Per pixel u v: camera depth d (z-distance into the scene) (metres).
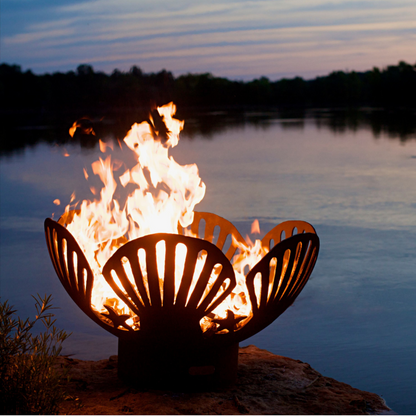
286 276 2.72
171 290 2.60
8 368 2.50
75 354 3.54
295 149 16.84
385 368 3.28
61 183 10.70
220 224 3.51
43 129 28.34
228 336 2.74
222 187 10.03
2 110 61.34
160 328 2.69
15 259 5.66
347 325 3.94
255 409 2.61
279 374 3.10
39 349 2.56
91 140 20.09
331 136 21.31
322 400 2.75
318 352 3.54
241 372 3.12
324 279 4.93
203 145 18.78
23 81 61.28
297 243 2.67
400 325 3.91
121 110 25.41
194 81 57.97
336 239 6.23
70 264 2.75
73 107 43.53
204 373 2.79
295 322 4.03
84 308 2.79
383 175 11.13
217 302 2.65
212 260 2.54
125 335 2.76
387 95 73.50
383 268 5.18
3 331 2.53
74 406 2.57
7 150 17.66
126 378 2.88
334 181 10.48
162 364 2.76
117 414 2.49
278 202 8.42
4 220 7.48
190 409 2.56
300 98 79.31
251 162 13.98
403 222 6.99
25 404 2.35
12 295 4.61
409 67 70.38
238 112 49.56
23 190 9.92
